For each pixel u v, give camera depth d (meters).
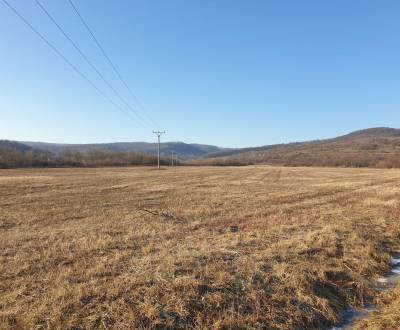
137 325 7.31
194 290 8.60
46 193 34.25
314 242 13.15
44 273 10.18
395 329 7.73
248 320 7.79
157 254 11.66
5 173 80.06
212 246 12.64
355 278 10.27
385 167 130.88
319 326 8.08
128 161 166.00
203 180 55.06
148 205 25.48
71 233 15.58
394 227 16.11
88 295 8.38
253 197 29.91
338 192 33.66
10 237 14.87
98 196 31.70
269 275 9.69
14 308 7.93
